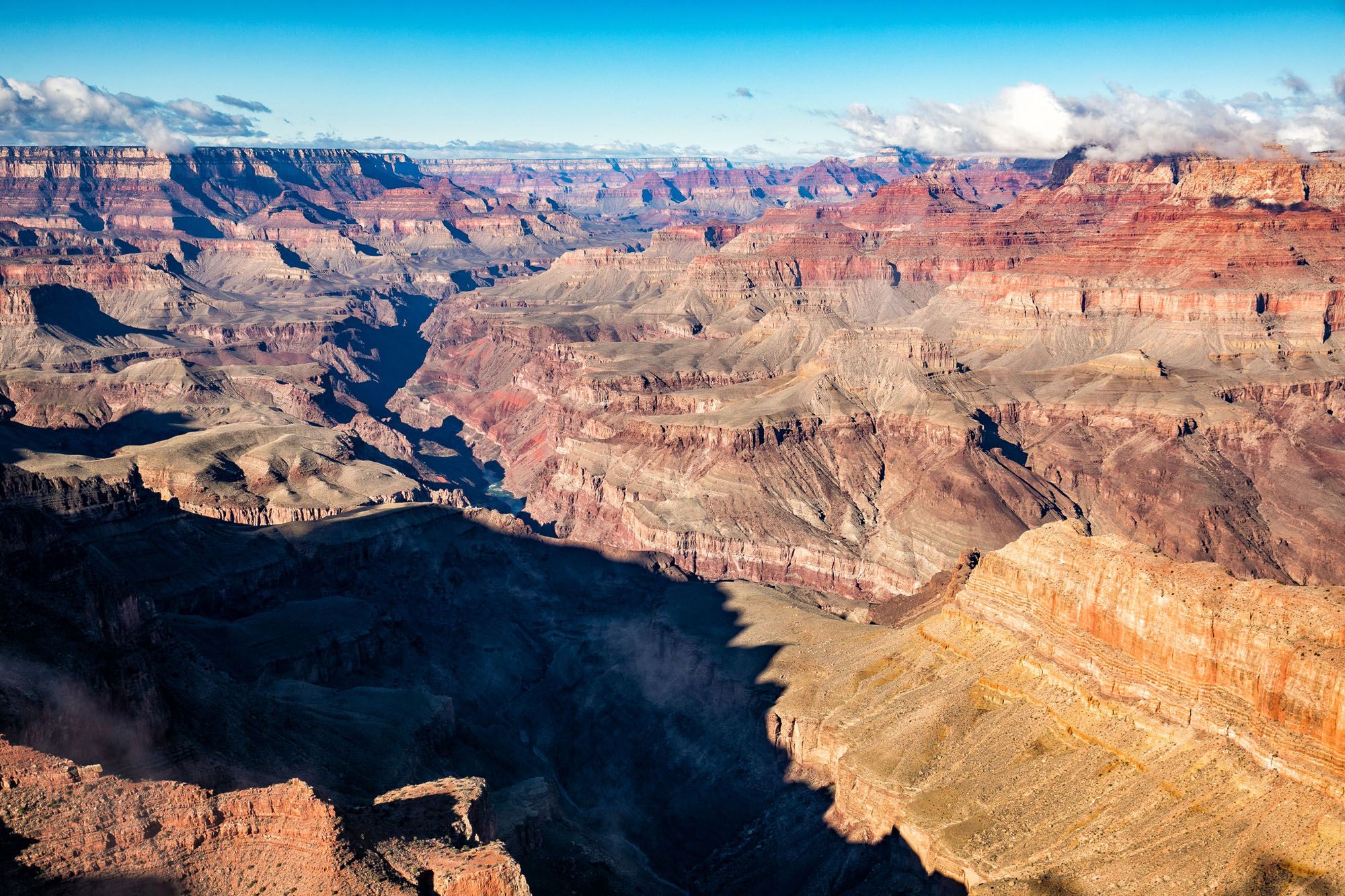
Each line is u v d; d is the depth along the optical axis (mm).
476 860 73125
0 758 73438
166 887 68938
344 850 71188
